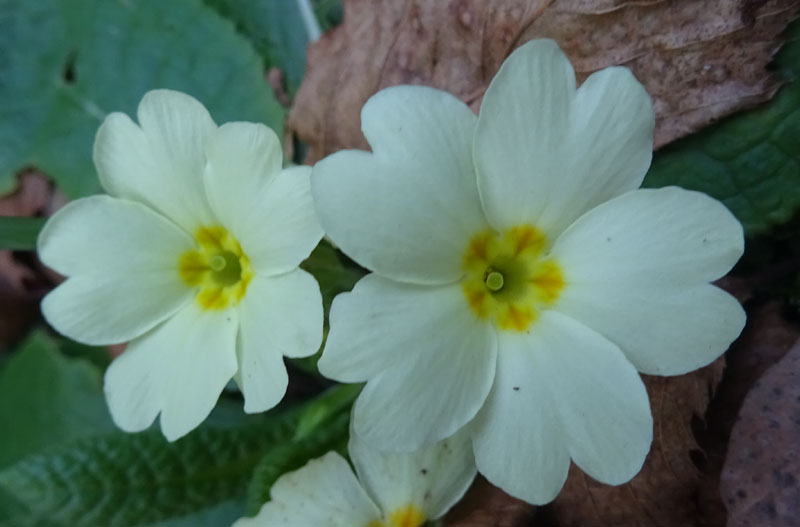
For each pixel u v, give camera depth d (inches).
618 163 3.6
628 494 4.5
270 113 5.6
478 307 3.7
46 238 4.1
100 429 6.1
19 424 6.3
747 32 4.3
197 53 5.7
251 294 3.9
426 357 3.6
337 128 5.3
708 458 4.5
